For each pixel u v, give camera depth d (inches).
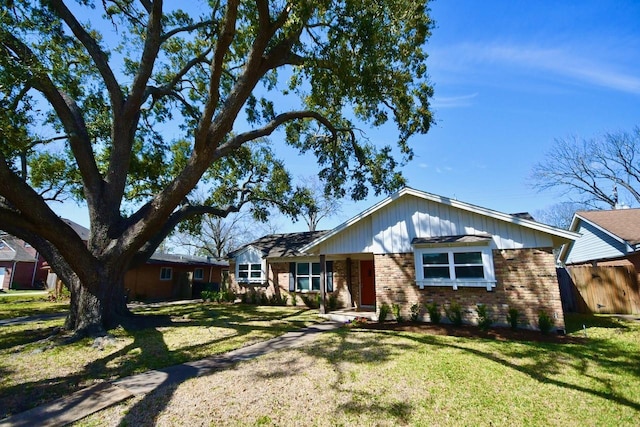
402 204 465.1
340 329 385.7
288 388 191.3
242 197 711.1
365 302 598.2
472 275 403.5
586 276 536.1
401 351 271.7
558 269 560.4
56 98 365.4
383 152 614.5
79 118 402.6
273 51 378.3
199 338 331.6
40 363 246.4
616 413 161.5
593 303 524.1
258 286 751.7
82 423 150.5
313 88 429.1
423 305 428.1
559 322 353.1
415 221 452.8
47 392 187.9
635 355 259.1
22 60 299.9
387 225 470.3
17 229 366.0
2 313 566.9
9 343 321.1
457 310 405.1
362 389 189.3
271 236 888.9
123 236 369.4
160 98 557.3
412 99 471.5
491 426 149.2
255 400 174.7
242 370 225.8
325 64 374.6
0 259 1267.2
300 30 366.0
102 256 364.2
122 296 437.4
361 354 262.5
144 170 585.6
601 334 340.5
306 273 677.3
